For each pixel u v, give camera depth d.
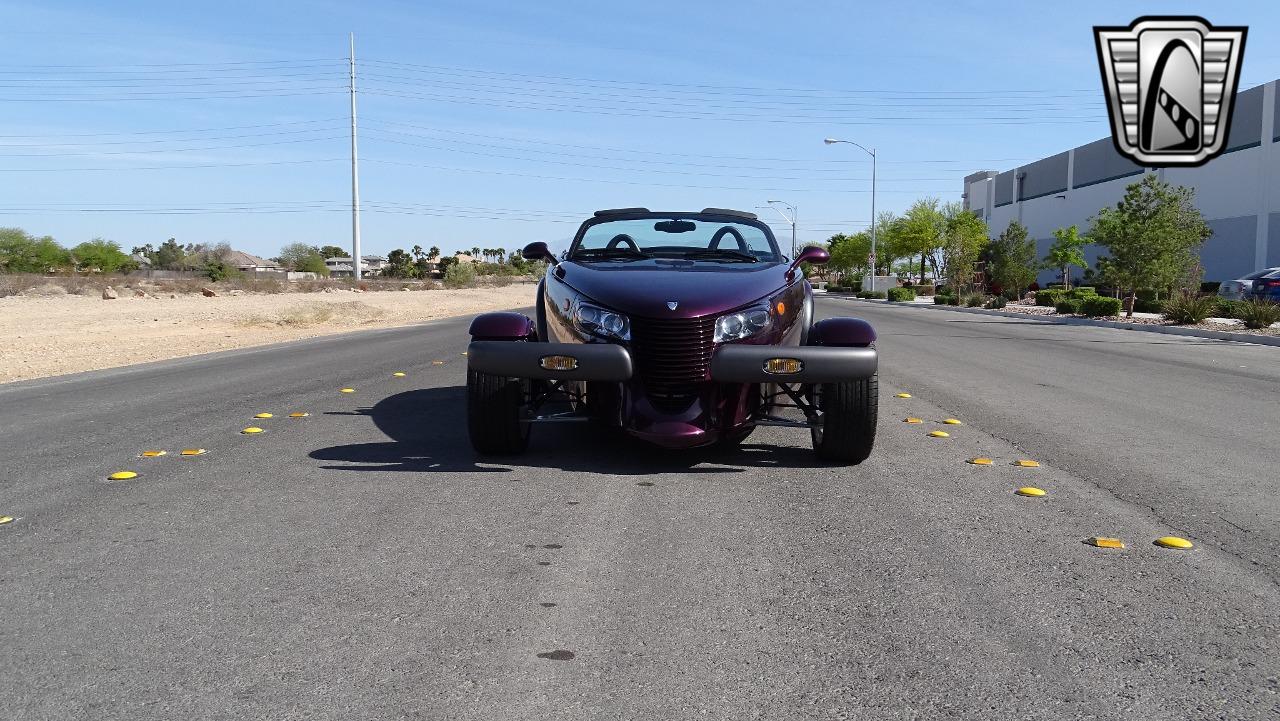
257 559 3.63
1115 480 5.02
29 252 58.75
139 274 62.50
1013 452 5.81
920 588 3.31
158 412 7.45
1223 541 3.90
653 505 4.46
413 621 3.00
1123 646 2.80
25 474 5.18
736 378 4.87
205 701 2.45
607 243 6.55
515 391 5.32
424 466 5.34
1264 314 18.20
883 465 5.39
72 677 2.59
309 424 6.83
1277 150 36.66
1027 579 3.41
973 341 15.80
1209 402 8.16
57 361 12.53
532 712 2.38
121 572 3.48
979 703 2.44
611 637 2.87
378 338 16.80
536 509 4.38
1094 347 14.60
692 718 2.36
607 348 4.93
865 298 50.47
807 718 2.36
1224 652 2.76
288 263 94.00
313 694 2.49
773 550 3.76
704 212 6.80
